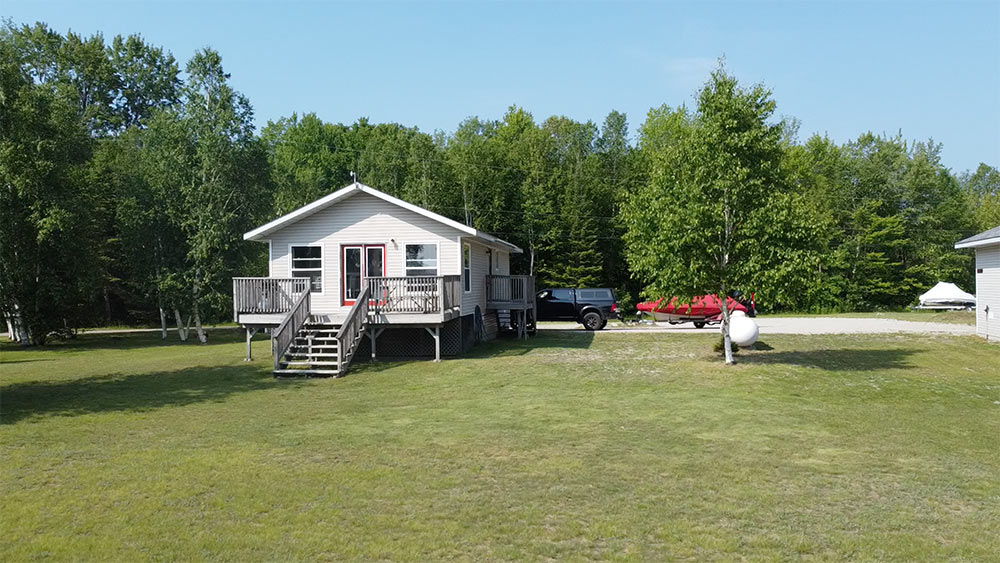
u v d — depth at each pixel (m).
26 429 10.74
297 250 20.95
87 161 37.72
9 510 6.75
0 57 31.70
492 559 5.54
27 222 30.78
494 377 15.73
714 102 17.36
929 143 59.47
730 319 20.11
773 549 5.72
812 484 7.51
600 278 50.38
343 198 20.72
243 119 36.50
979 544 5.83
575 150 56.84
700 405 12.22
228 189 35.38
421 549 5.75
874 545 5.80
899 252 54.03
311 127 67.06
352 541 5.93
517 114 68.00
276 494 7.22
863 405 12.37
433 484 7.53
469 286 22.22
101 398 13.93
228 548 5.79
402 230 20.66
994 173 84.50
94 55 50.19
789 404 12.36
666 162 17.95
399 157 52.78
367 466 8.29
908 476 7.84
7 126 30.36
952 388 14.16
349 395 13.94
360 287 20.72
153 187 34.56
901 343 22.28
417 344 20.59
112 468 8.28
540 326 33.38
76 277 32.22
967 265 54.19
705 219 16.56
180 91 35.66
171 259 34.94
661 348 21.22
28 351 28.55
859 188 54.34
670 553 5.65
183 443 9.64
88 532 6.16
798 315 44.50
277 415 11.78
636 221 18.11
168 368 19.41
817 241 16.83
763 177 17.45
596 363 17.75
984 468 8.20
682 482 7.58
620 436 9.84
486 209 50.16
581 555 5.62
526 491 7.27
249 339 20.61
